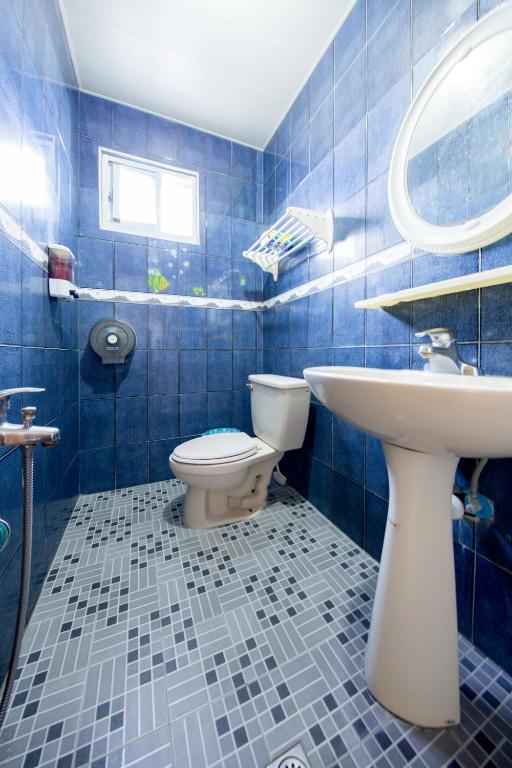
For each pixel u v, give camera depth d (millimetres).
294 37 1324
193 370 1898
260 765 578
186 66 1475
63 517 1307
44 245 1053
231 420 2010
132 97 1658
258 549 1204
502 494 755
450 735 622
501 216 691
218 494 1393
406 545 632
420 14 909
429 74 864
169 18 1257
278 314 1853
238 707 672
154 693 699
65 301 1354
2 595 729
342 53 1255
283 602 949
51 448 1143
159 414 1822
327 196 1364
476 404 407
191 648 803
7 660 745
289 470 1741
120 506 1542
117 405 1722
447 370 803
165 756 594
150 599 962
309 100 1501
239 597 970
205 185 1897
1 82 724
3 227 741
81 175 1607
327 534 1303
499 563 763
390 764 580
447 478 609
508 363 726
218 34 1319
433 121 861
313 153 1470
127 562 1132
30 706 671
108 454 1712
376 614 695
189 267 1865
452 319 847
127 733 627
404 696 639
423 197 896
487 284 731
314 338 1485
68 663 764
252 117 1786
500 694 704
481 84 753
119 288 1701
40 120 1003
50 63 1113
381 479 1114
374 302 980
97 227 1647
